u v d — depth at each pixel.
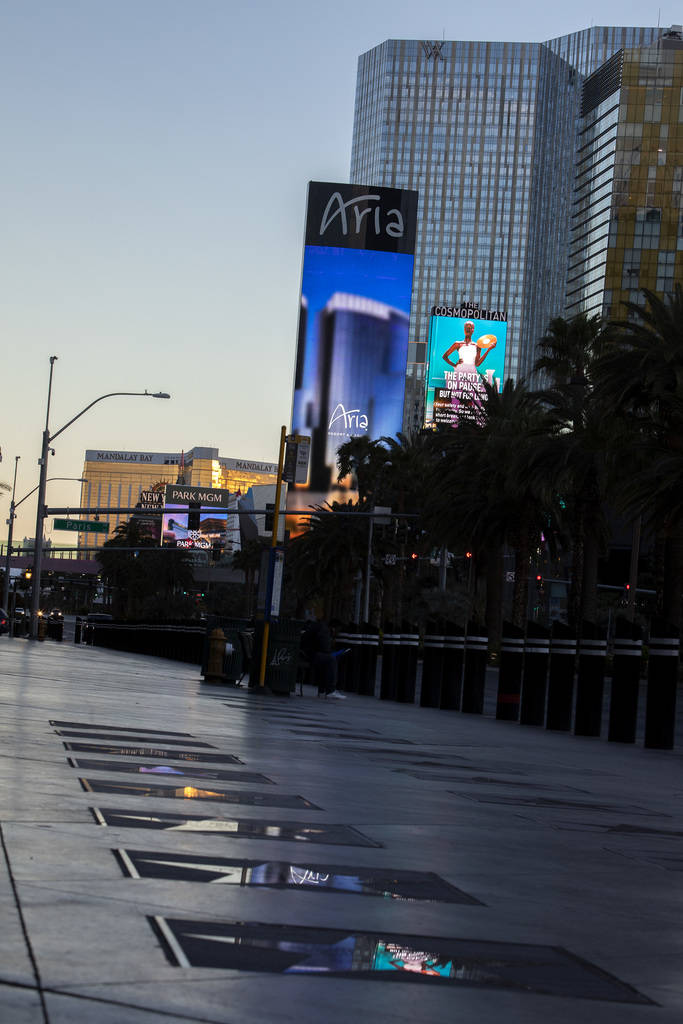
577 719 22.50
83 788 7.85
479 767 13.29
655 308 45.56
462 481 63.91
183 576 174.75
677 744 23.33
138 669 36.12
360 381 170.00
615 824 9.19
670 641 20.25
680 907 5.96
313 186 171.50
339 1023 3.55
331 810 8.19
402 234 171.75
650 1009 4.05
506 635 26.44
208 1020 3.45
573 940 4.99
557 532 65.94
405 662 32.66
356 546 94.69
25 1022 3.27
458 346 194.00
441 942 4.69
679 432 46.97
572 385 56.00
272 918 4.75
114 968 3.84
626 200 183.88
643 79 184.88
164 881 5.21
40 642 63.53
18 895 4.68
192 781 8.89
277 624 26.55
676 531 47.44
